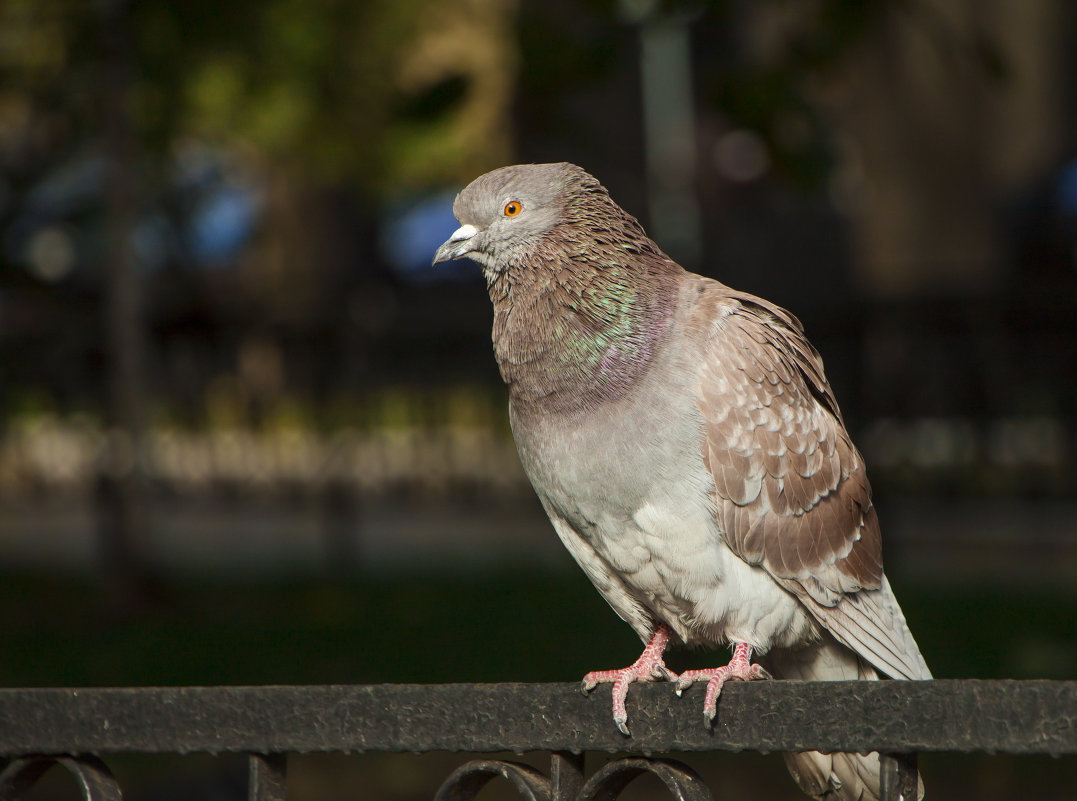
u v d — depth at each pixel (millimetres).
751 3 9617
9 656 10930
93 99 12422
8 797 3418
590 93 9984
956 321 14133
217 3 11359
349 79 13242
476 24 11102
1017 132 25328
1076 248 20766
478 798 8023
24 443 17266
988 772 8094
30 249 12789
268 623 11742
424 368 15953
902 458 14773
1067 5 25641
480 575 13742
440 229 26969
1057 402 14250
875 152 25453
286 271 22922
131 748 3242
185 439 16594
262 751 3189
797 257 28469
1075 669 9328
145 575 12852
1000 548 14031
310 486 15906
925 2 9406
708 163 28172
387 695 3154
